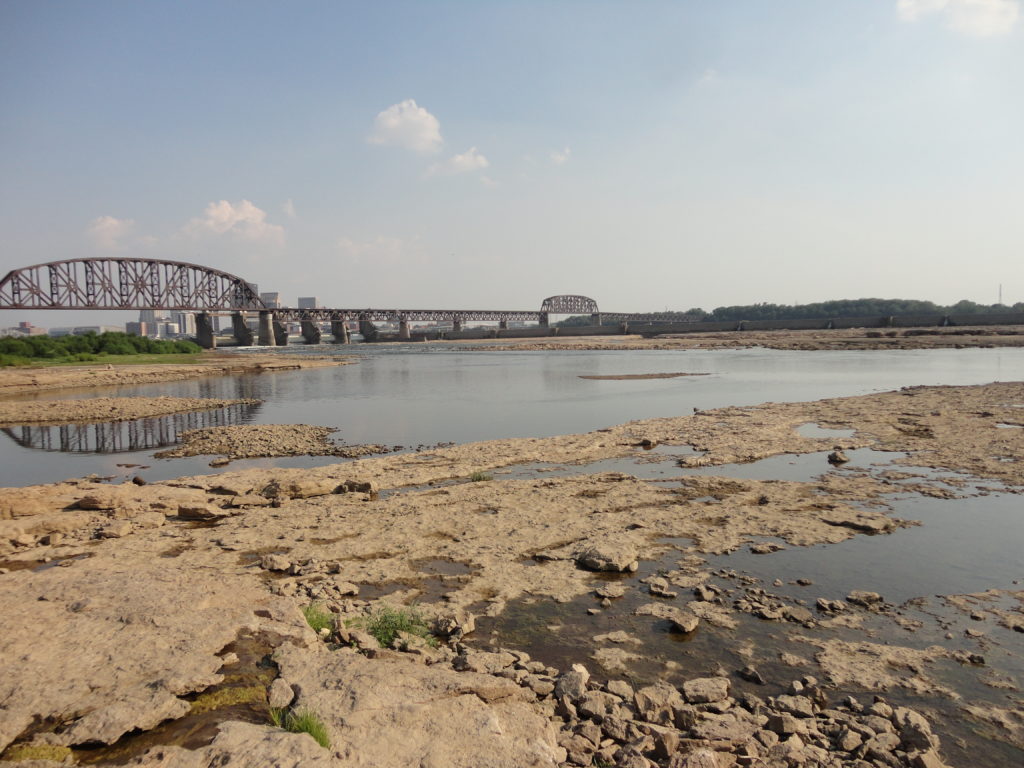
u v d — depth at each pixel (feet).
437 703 20.59
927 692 24.61
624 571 37.63
